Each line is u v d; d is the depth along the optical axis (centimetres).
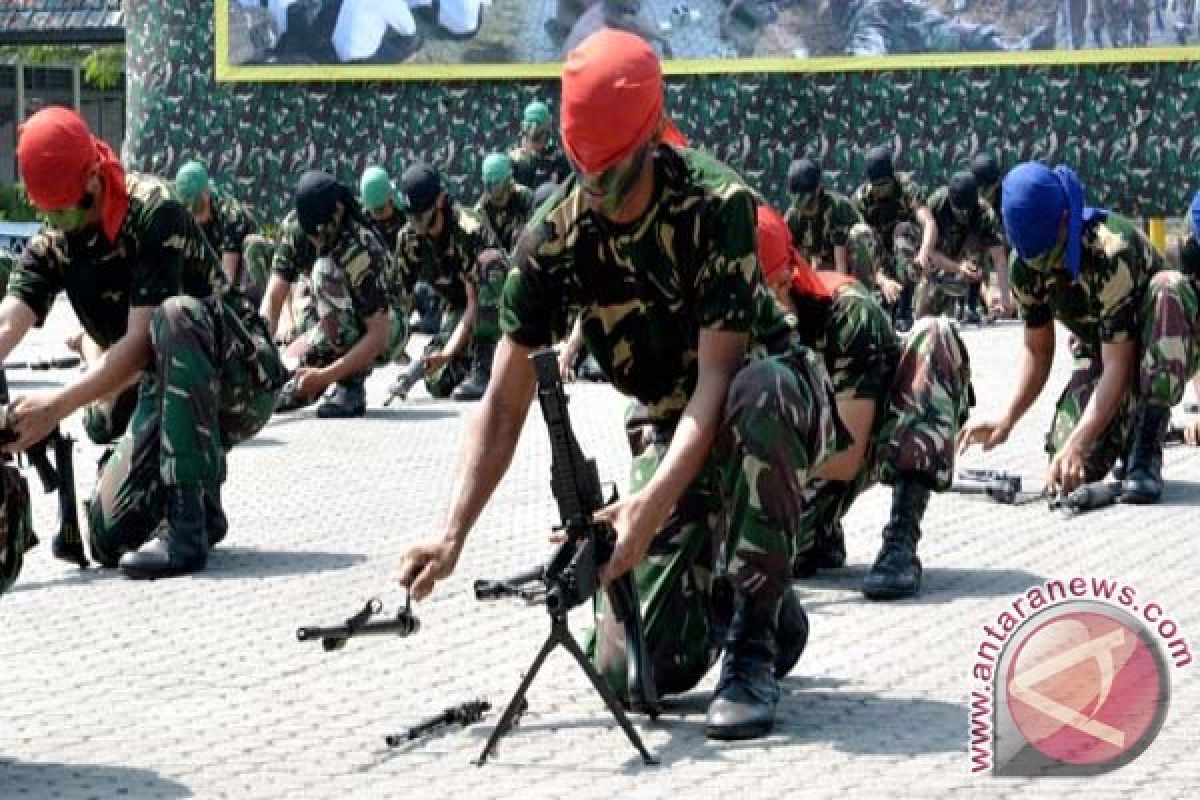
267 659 652
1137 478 947
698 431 519
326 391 1352
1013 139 2148
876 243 1898
